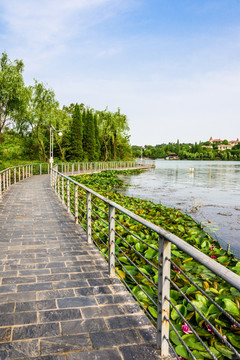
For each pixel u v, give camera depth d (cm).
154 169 5688
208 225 981
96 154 5384
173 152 17175
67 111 7731
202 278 412
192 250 167
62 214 780
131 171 4638
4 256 438
